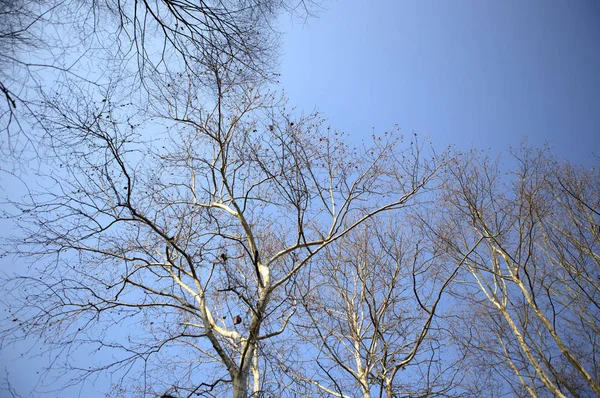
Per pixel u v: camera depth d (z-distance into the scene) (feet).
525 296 26.18
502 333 27.71
